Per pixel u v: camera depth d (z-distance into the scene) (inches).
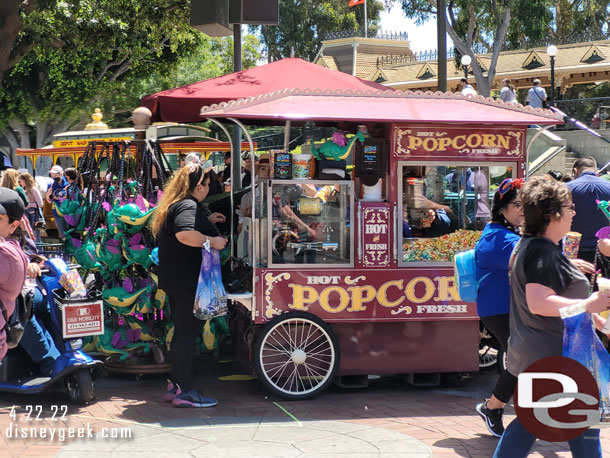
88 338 268.7
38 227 522.0
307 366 247.1
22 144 1165.1
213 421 216.1
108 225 255.8
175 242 229.1
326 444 195.2
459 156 253.4
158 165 282.5
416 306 249.9
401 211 249.3
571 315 134.1
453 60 1316.4
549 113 256.4
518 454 147.3
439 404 238.8
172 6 783.7
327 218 246.5
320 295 244.8
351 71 1625.2
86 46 829.2
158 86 1312.7
